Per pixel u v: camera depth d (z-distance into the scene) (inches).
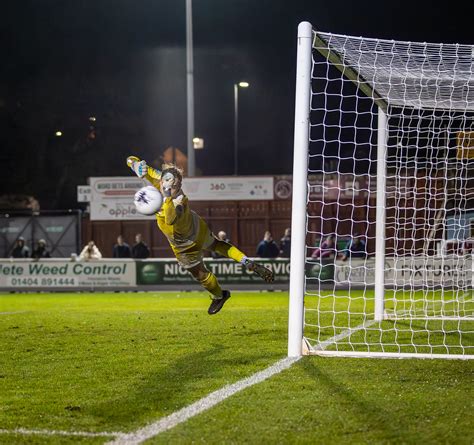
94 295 804.6
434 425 189.3
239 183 1083.9
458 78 350.3
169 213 254.1
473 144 451.2
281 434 183.0
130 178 1112.2
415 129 530.0
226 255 276.2
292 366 267.9
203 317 445.7
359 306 566.3
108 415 205.9
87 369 276.1
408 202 832.9
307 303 603.8
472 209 488.1
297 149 286.4
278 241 1092.5
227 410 206.5
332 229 1056.2
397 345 311.6
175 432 186.7
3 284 872.9
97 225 1128.2
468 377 247.4
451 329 384.8
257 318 434.0
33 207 1443.2
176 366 276.7
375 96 386.9
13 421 201.6
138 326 403.2
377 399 216.2
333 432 183.9
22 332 385.7
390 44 323.6
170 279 843.4
